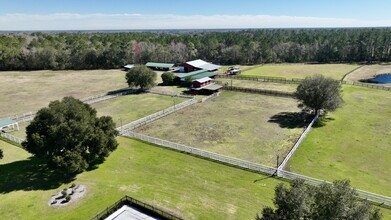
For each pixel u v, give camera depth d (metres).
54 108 30.45
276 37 159.88
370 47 119.25
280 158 35.38
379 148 37.56
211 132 44.34
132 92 71.69
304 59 125.50
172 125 47.91
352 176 30.80
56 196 27.61
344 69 101.00
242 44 129.25
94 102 62.72
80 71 107.56
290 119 49.66
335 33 173.75
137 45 122.75
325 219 14.29
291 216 15.48
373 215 14.50
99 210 25.34
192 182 29.70
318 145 38.94
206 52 128.50
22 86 80.56
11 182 30.20
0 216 24.78
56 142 29.52
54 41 143.25
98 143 31.27
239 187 28.59
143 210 25.34
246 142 40.44
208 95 67.38
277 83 78.94
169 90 73.12
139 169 32.72
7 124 45.00
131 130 45.62
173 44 130.12
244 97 65.38
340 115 51.16
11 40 131.88
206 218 23.91
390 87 71.25
